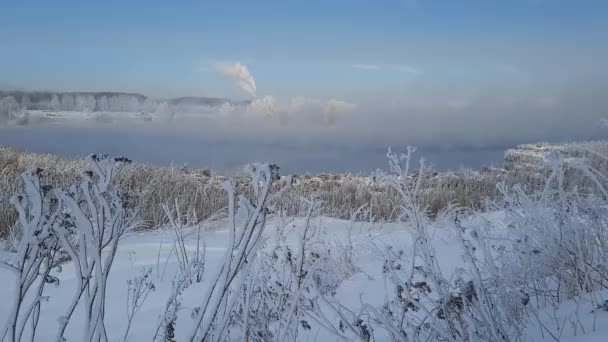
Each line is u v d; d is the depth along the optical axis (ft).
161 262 22.54
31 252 7.36
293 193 36.65
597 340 8.23
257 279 12.19
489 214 19.83
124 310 16.12
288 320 9.16
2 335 7.18
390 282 15.16
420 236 10.44
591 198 13.19
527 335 9.25
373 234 24.62
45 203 7.52
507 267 11.92
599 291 10.69
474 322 9.01
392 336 9.19
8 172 40.42
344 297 14.71
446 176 43.86
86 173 7.41
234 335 11.06
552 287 11.76
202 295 17.01
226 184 7.34
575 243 11.64
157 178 39.78
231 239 7.27
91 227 7.39
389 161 10.73
